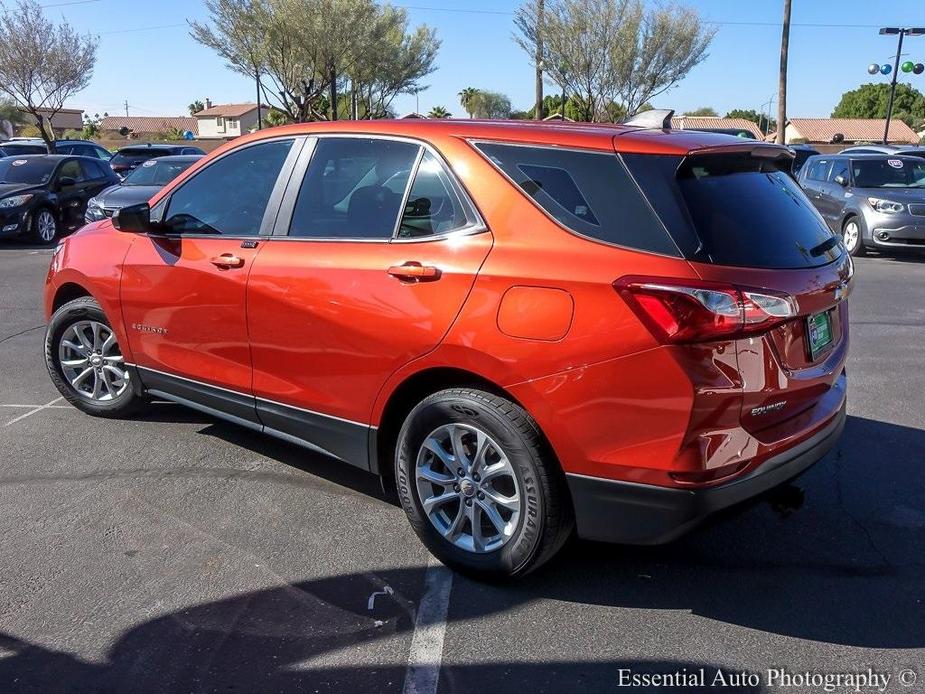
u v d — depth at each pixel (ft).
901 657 9.63
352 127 12.62
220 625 10.11
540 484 10.25
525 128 11.10
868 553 12.02
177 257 14.25
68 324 16.81
